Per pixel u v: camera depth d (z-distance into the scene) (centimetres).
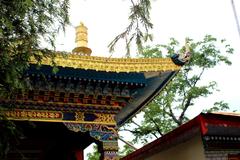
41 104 1373
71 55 1344
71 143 1809
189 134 1429
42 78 1330
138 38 1128
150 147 1702
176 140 1532
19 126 1444
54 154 1816
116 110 1473
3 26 945
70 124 1390
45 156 1798
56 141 1805
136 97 1630
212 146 1328
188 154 1466
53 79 1356
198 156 1394
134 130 3017
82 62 1354
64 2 1029
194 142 1432
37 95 1366
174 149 1575
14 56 977
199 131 1363
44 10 996
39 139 1762
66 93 1399
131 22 1125
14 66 960
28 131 1667
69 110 1405
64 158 1828
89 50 1616
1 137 1137
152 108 2939
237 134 1330
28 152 1758
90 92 1431
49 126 1550
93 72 1388
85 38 1631
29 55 995
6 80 971
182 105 3012
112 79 1426
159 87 1622
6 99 1205
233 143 1359
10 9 943
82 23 1664
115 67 1398
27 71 1283
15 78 969
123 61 1416
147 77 1505
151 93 1662
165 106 2972
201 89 2933
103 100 1455
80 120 1407
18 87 1059
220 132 1302
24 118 1335
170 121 3012
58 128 1638
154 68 1443
